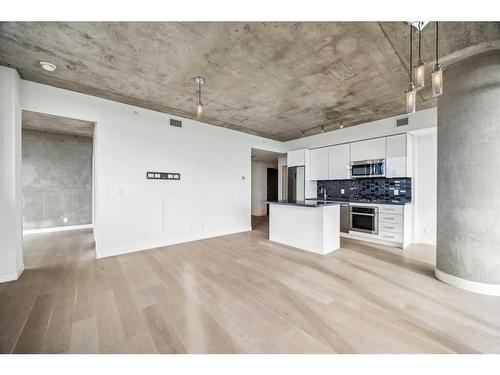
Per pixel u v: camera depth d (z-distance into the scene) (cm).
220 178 519
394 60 249
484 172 229
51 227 554
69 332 169
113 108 368
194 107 397
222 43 221
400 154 427
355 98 356
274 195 940
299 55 241
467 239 237
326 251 369
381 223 425
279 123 494
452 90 251
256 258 344
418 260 331
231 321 184
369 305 207
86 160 601
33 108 301
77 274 283
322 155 570
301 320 185
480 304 207
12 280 264
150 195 409
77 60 251
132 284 254
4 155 262
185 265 314
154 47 228
